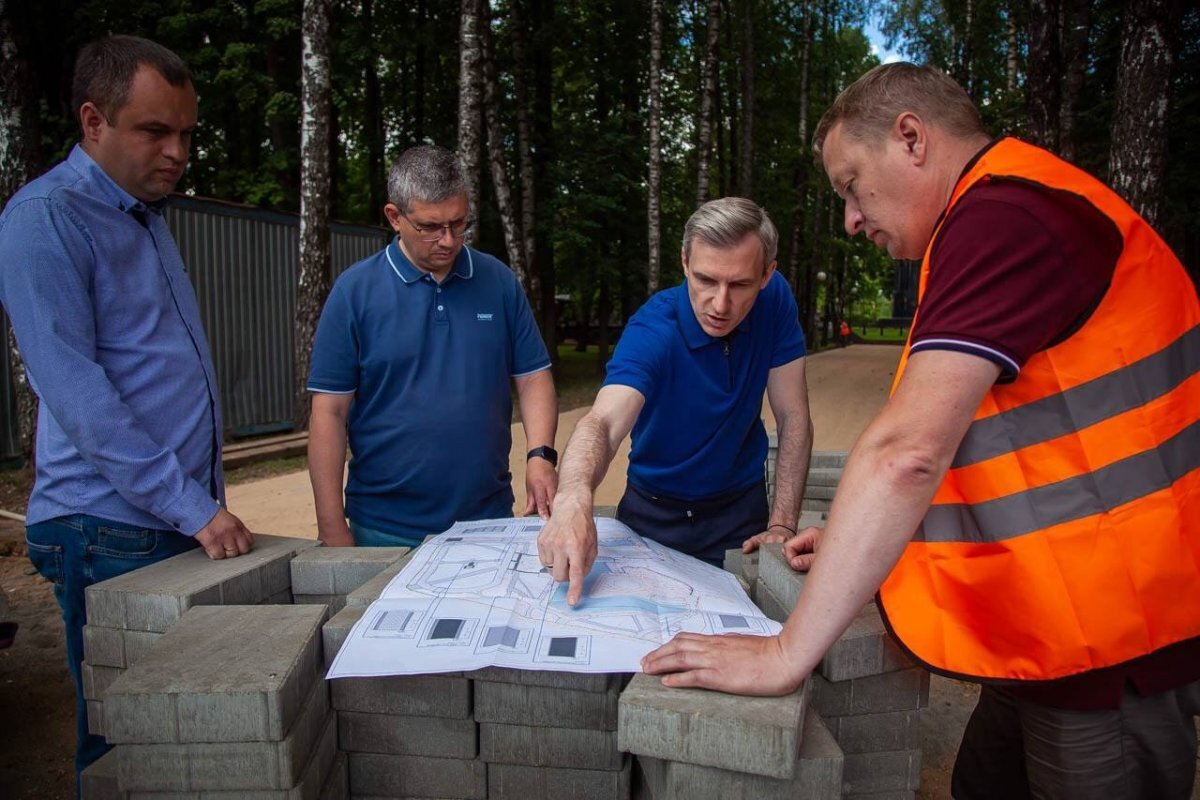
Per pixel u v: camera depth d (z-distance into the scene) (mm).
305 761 1258
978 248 1140
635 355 2195
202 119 14844
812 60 27125
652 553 1826
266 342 9820
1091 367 1172
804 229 28016
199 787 1194
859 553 1145
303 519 5844
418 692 1368
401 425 2492
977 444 1228
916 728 1465
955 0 21125
